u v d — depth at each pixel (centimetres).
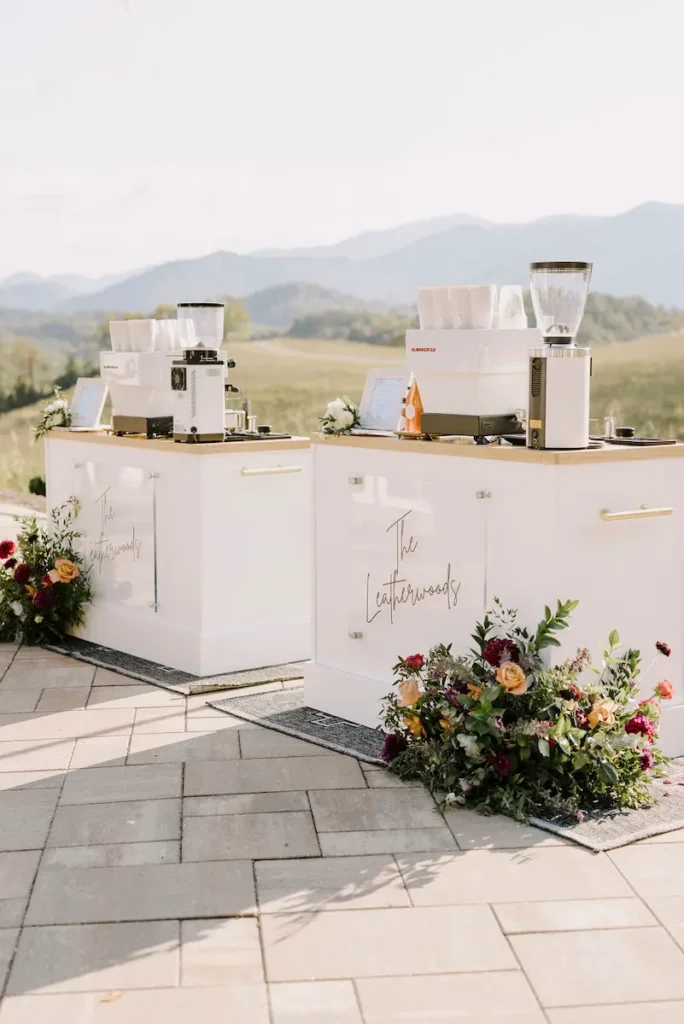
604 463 374
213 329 592
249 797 373
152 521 539
